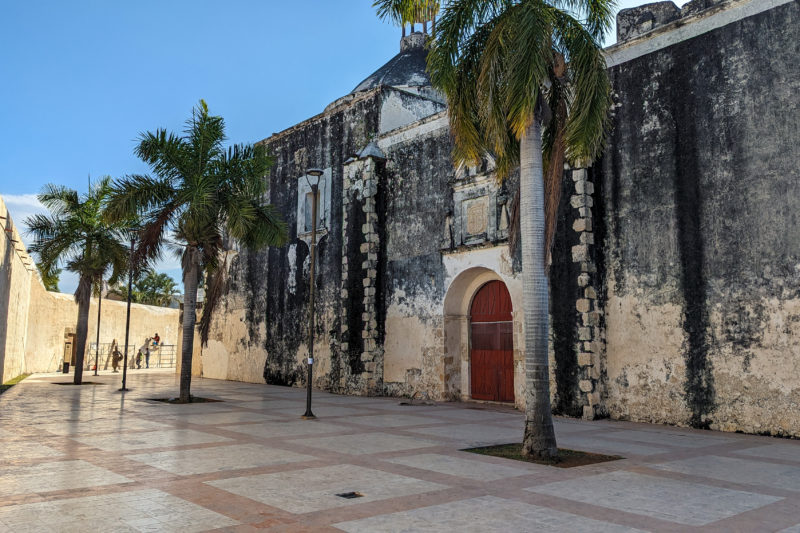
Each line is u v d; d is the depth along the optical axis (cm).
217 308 3044
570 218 1527
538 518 584
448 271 1895
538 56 908
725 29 1339
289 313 2541
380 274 2123
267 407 1667
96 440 1052
